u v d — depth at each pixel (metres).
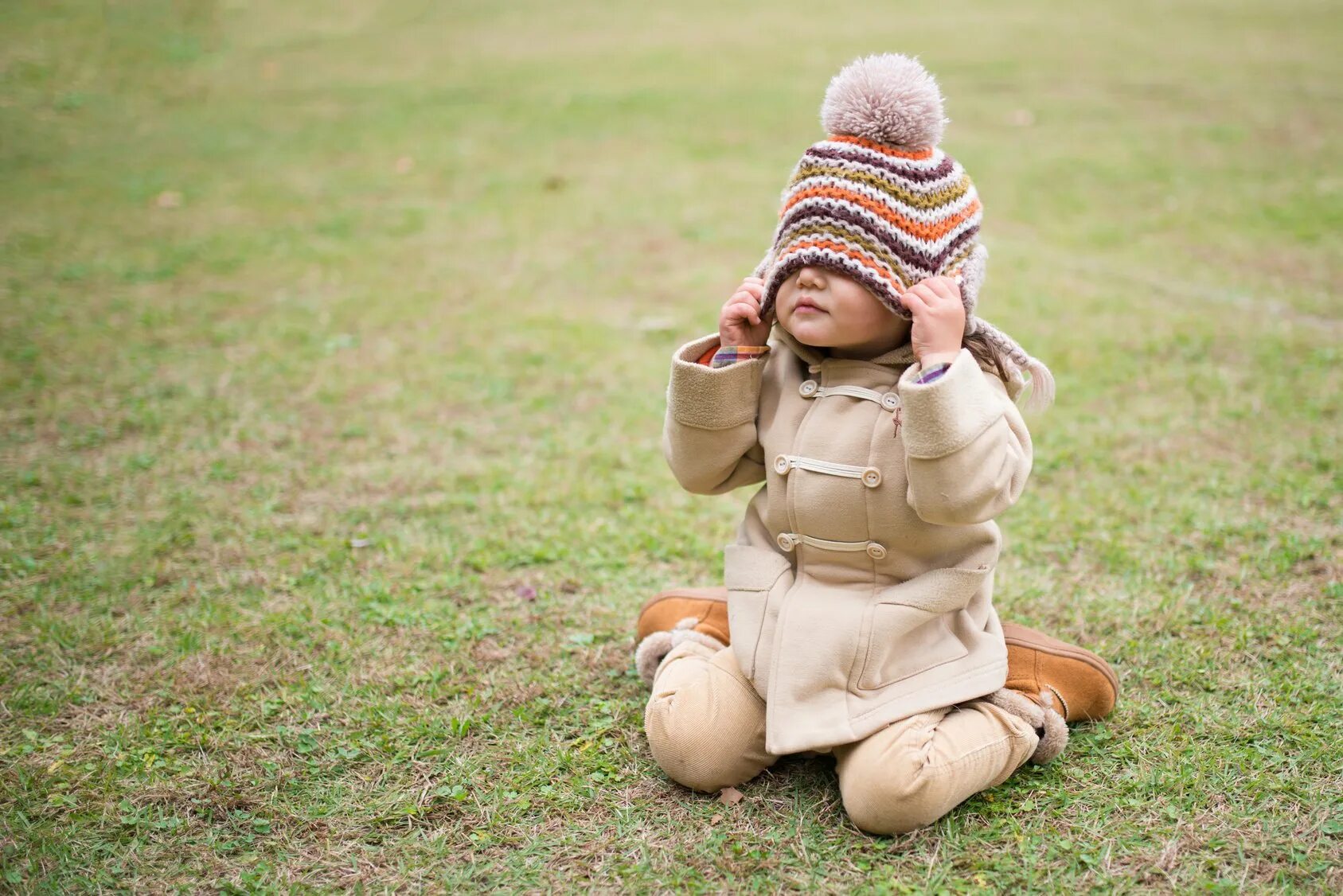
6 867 2.25
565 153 9.58
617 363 5.36
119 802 2.45
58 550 3.64
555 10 16.06
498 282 6.61
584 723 2.72
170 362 5.36
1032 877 2.15
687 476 2.55
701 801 2.42
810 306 2.27
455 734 2.66
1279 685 2.74
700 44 13.82
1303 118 9.88
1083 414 4.54
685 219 7.81
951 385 2.13
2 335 5.67
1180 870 2.17
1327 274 6.30
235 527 3.80
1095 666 2.58
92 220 7.84
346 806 2.42
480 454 4.39
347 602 3.29
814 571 2.45
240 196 8.47
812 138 9.91
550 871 2.22
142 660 3.01
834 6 16.09
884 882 2.15
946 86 11.39
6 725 2.73
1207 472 3.99
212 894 2.19
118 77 12.16
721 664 2.51
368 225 7.75
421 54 13.52
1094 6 15.76
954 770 2.26
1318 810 2.32
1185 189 8.09
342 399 4.95
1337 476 3.90
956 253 2.31
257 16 15.20
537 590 3.37
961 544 2.38
